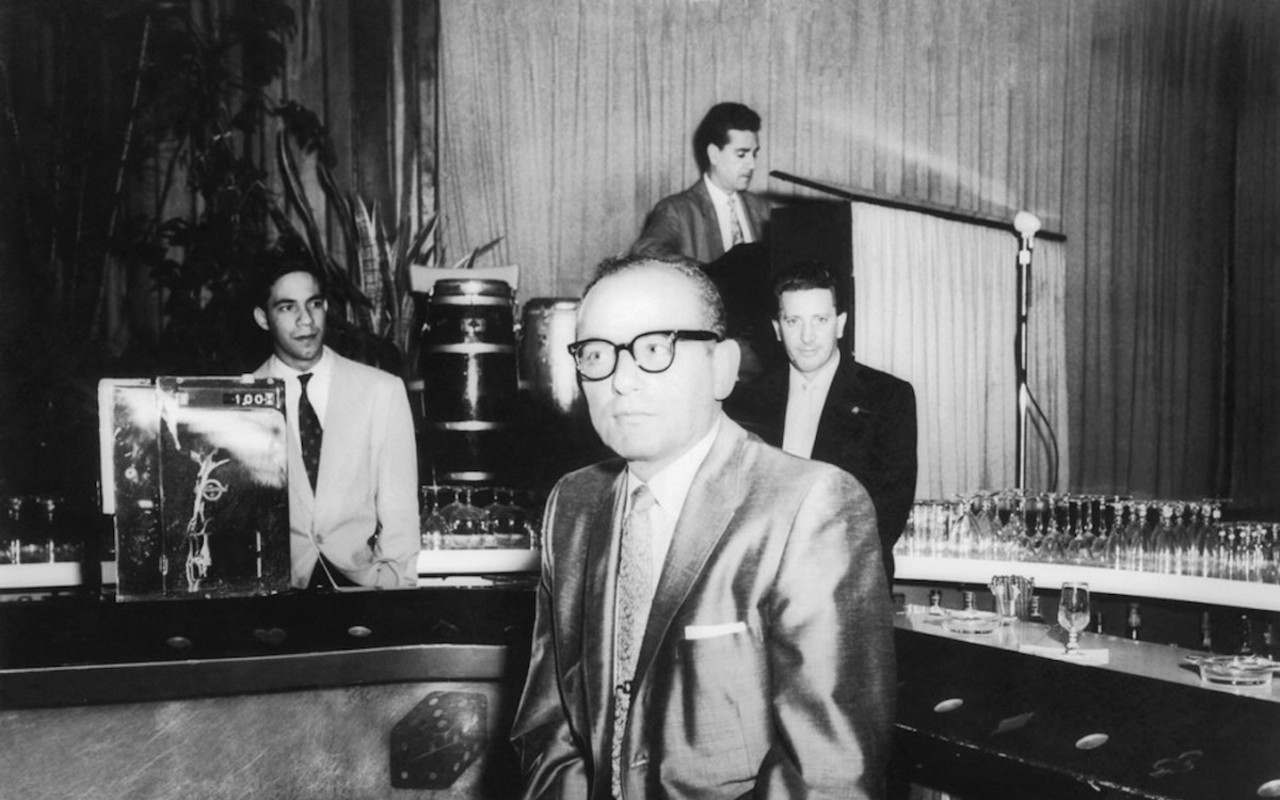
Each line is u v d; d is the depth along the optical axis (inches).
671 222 216.8
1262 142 256.2
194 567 93.7
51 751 89.0
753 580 51.1
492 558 167.9
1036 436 236.5
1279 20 253.1
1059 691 80.7
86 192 195.5
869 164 230.4
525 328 177.6
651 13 221.0
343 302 196.7
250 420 96.2
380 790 100.1
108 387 92.0
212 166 193.3
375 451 125.2
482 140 216.2
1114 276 246.5
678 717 51.0
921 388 221.5
